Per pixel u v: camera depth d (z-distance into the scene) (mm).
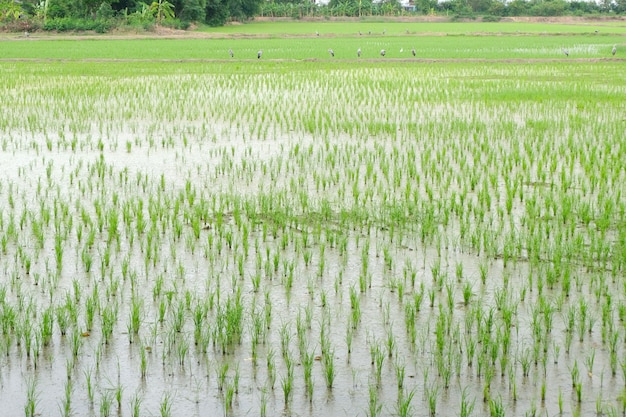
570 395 5145
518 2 94000
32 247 8055
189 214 9281
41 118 16688
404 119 16688
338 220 9086
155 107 18516
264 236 8297
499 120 16375
